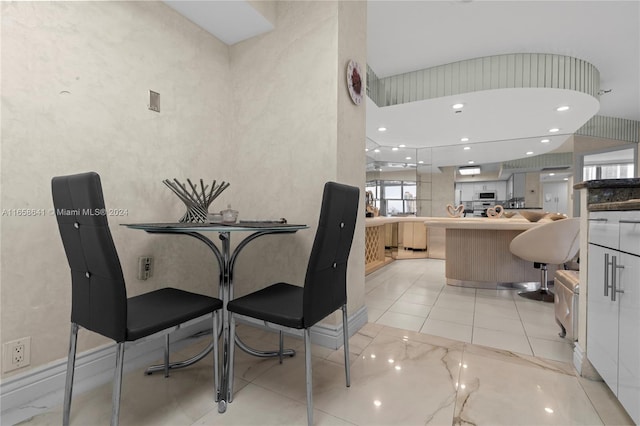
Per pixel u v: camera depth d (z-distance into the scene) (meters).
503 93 3.65
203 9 1.93
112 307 1.02
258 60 2.20
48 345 1.36
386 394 1.40
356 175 2.13
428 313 2.55
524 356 1.77
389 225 5.85
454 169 6.79
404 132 5.34
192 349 1.86
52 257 1.38
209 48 2.17
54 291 1.38
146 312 1.19
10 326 1.25
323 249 1.21
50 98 1.36
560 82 3.53
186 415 1.25
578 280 1.83
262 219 2.18
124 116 1.65
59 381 1.38
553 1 2.69
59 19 1.39
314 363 1.70
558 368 1.63
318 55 1.95
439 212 6.67
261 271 2.19
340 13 1.92
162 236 1.87
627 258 1.09
